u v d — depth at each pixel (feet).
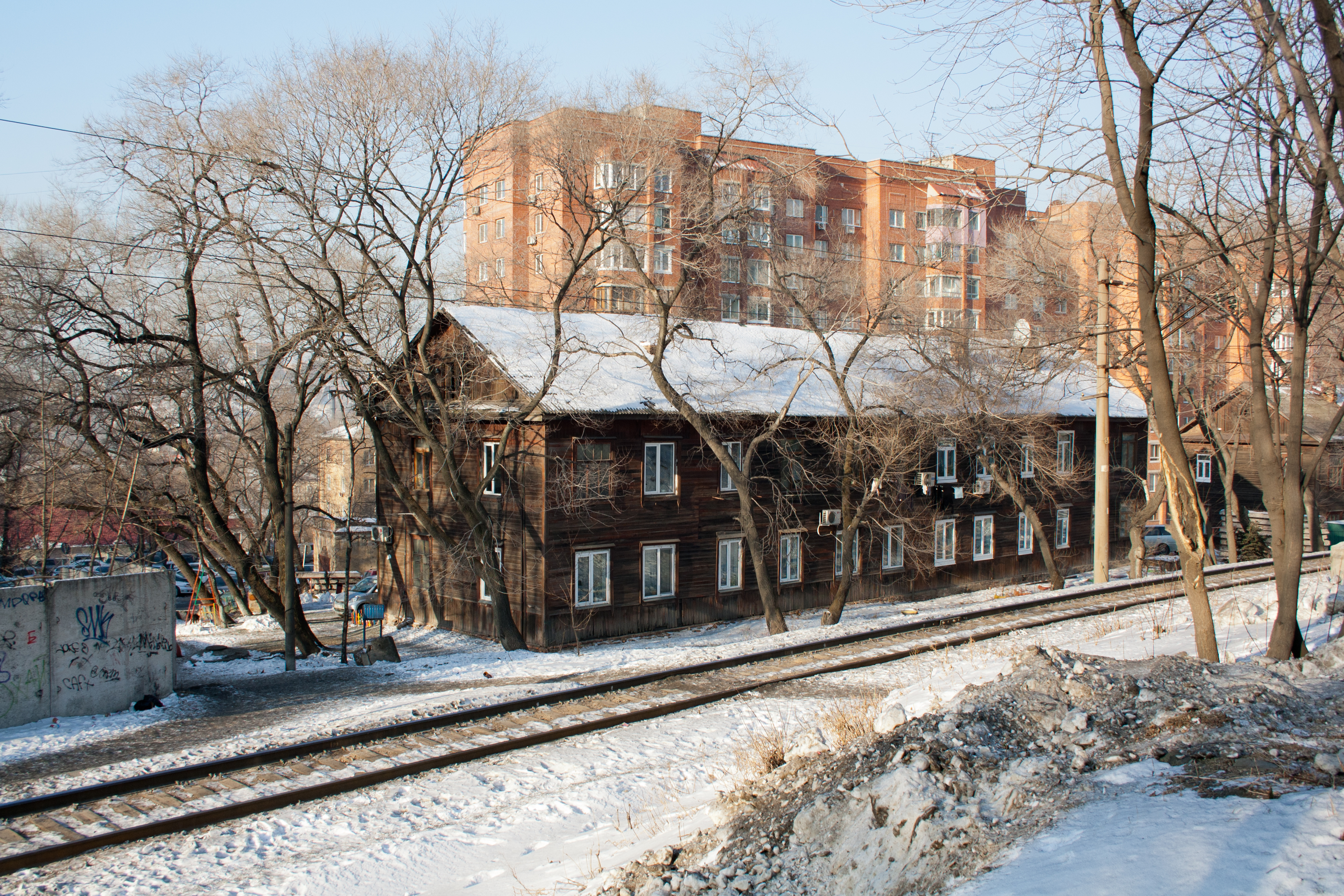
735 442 95.55
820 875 19.60
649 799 32.71
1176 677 27.04
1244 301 39.45
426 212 75.10
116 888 26.78
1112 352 78.18
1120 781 19.95
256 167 70.18
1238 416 123.65
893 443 83.46
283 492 91.91
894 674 50.57
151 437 80.28
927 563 110.93
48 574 64.85
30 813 32.30
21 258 75.82
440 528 82.64
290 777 35.22
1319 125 27.50
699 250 82.84
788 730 39.68
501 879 26.02
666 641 85.10
